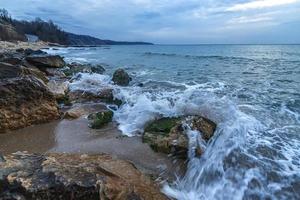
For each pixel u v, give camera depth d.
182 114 9.09
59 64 20.72
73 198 4.53
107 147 7.57
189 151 6.92
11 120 8.88
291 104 10.98
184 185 5.97
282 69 24.19
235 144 6.88
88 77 17.14
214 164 6.33
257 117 9.13
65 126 9.27
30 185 4.47
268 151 6.73
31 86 9.42
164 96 12.34
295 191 5.40
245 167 6.09
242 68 26.03
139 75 21.86
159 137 7.64
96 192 4.63
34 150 7.43
